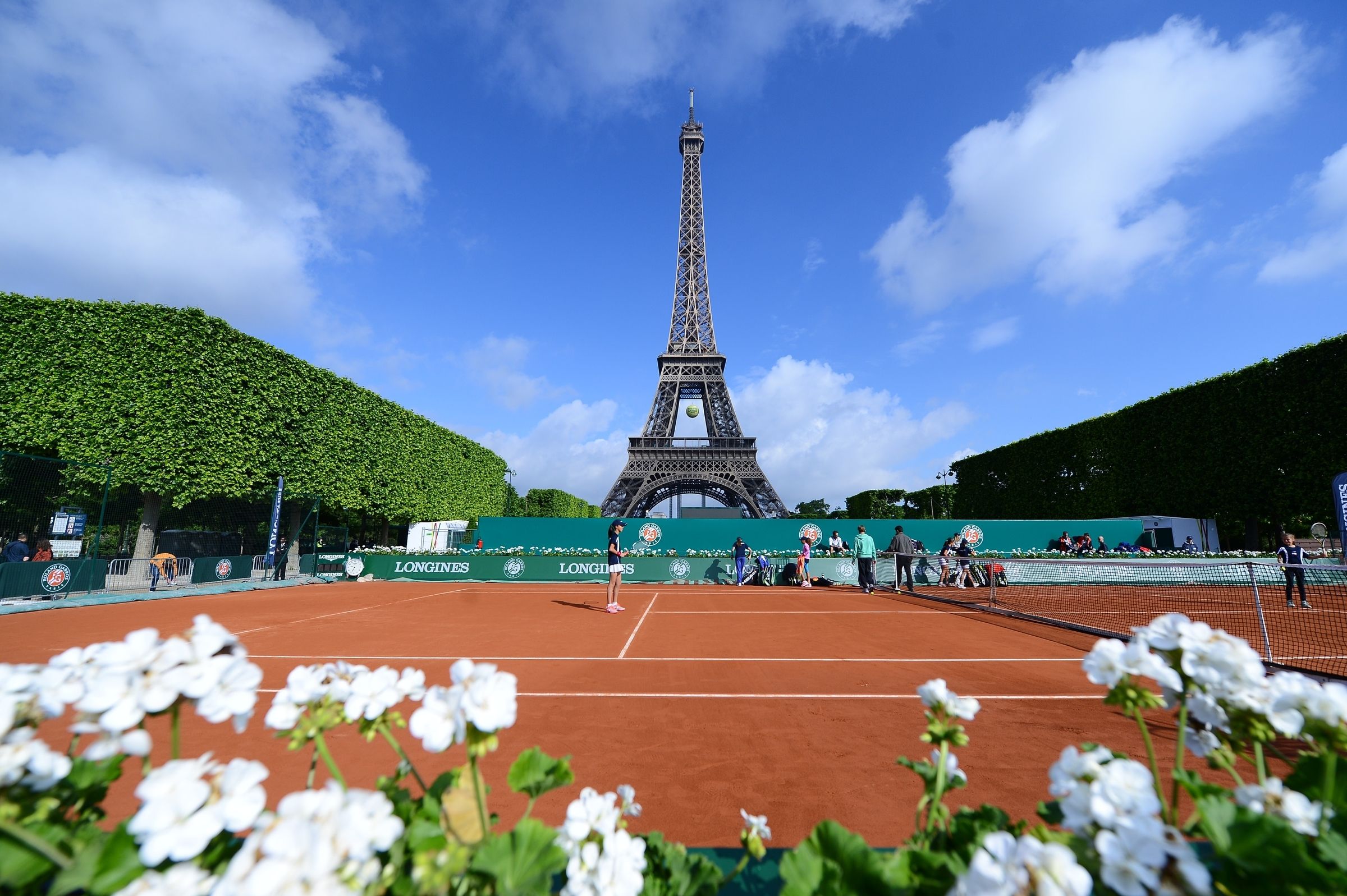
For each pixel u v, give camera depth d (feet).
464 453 126.72
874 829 10.86
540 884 3.48
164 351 63.77
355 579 77.66
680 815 11.46
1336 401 73.56
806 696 19.90
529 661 25.55
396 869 3.36
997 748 14.98
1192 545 82.12
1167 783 6.46
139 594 52.54
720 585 73.97
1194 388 90.48
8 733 3.47
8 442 57.16
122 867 3.08
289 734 4.13
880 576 74.28
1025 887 2.89
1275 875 3.11
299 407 79.30
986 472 133.49
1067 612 42.45
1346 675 21.34
